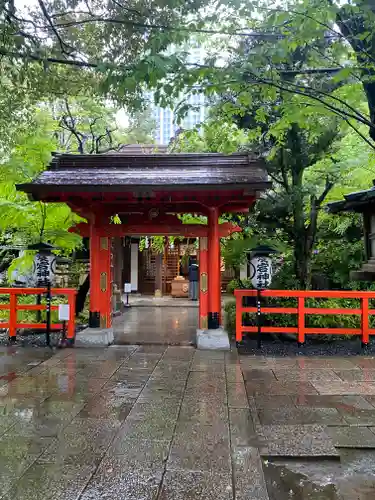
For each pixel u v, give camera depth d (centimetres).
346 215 1094
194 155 893
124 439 421
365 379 649
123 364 733
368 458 399
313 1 391
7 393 569
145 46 444
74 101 1266
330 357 794
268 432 443
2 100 743
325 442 420
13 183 986
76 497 320
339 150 1053
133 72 398
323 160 1071
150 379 639
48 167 885
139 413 494
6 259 1329
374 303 1069
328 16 382
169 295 2186
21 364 732
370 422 474
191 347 874
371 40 438
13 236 1137
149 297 2097
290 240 1135
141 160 895
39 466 367
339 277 1135
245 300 1022
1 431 441
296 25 408
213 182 766
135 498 320
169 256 2277
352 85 527
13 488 331
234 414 492
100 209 908
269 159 958
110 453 391
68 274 1659
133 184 769
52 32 541
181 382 625
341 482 358
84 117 1363
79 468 363
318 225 1166
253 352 830
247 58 447
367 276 534
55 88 645
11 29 454
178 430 445
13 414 490
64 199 830
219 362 748
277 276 1122
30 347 870
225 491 330
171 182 774
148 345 895
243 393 573
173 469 363
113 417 481
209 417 482
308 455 392
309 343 898
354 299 1034
